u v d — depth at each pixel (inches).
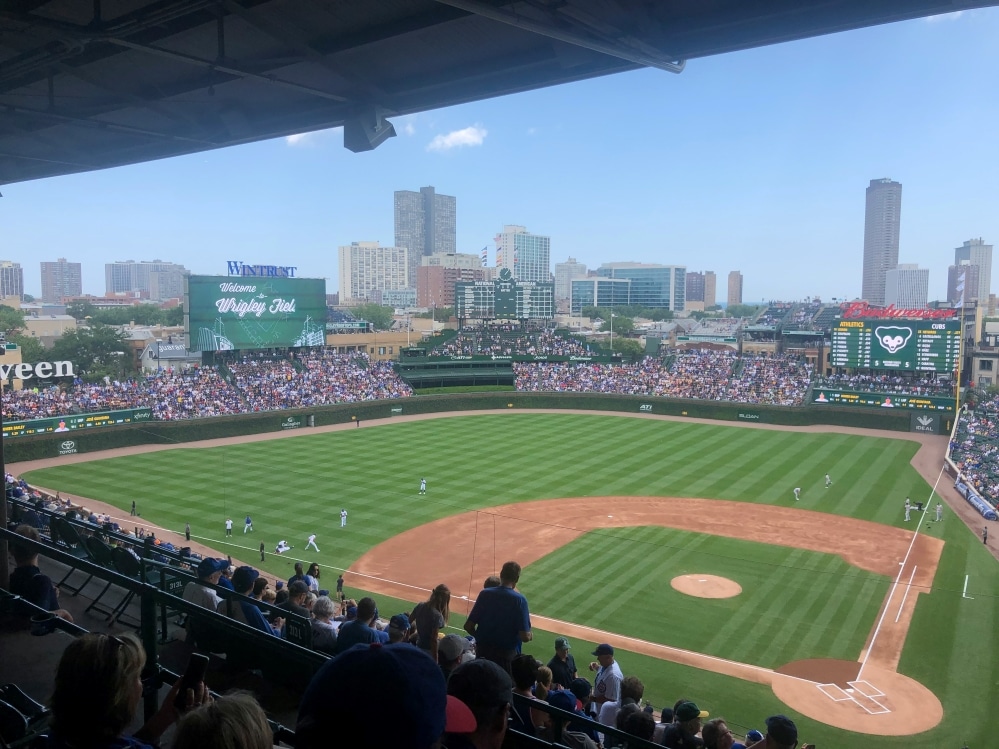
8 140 907.4
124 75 717.9
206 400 3417.8
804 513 2097.7
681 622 1366.9
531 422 3695.9
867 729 1013.8
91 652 164.7
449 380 4315.9
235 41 629.6
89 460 2760.8
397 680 125.6
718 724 466.6
